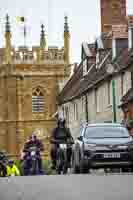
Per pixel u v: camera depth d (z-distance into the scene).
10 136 89.62
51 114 90.31
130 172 29.98
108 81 55.09
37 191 19.64
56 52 91.00
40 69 90.69
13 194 18.86
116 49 56.91
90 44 73.12
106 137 30.30
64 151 35.31
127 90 49.16
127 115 47.59
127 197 17.02
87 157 29.20
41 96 90.75
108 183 21.45
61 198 17.34
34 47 91.25
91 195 17.84
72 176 25.97
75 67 90.69
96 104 60.72
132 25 53.41
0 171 33.59
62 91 85.75
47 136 89.50
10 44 91.19
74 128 73.19
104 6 70.19
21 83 90.50
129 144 29.61
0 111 90.31
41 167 35.19
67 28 91.38
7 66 90.50
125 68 49.16
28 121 90.00
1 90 90.75
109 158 29.20
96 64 64.56
